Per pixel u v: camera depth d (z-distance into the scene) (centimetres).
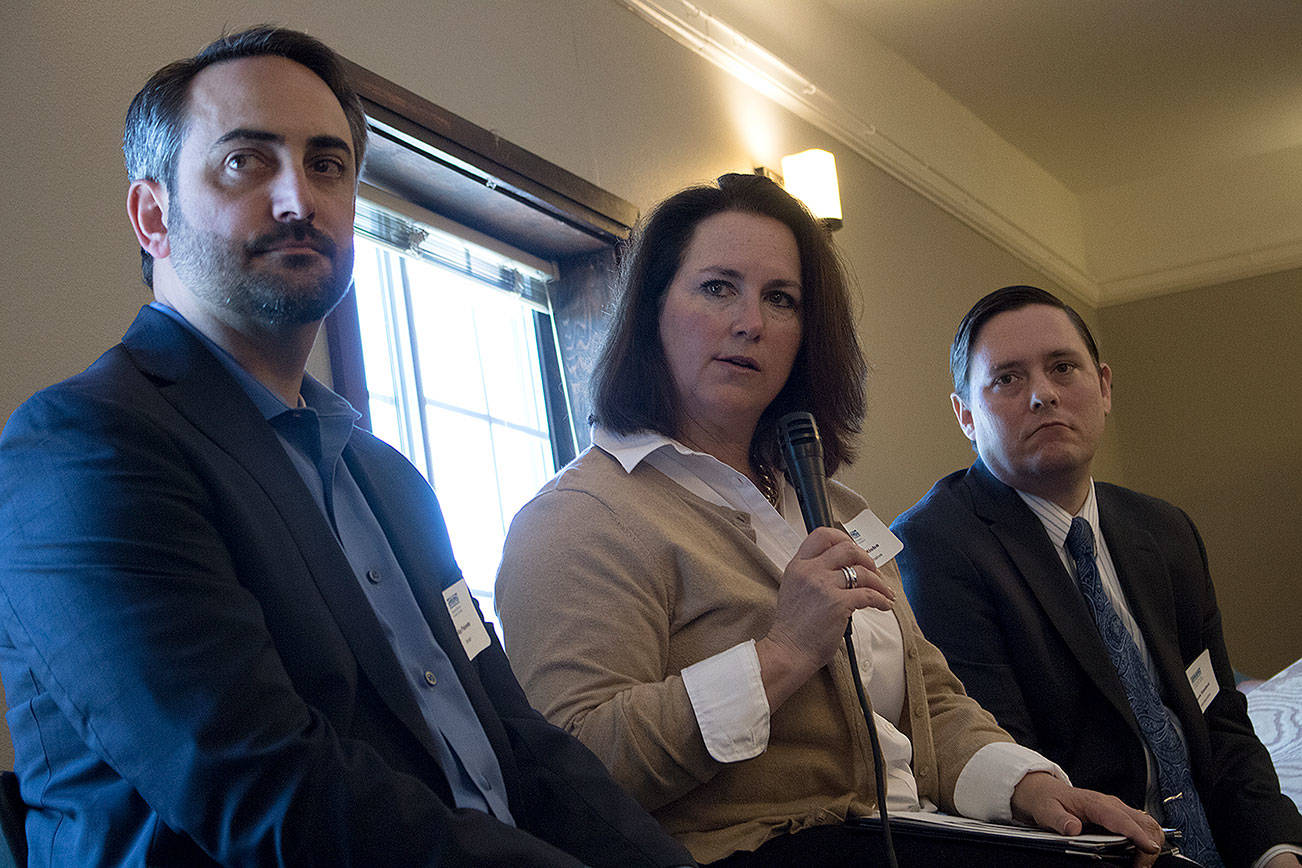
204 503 147
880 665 233
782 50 568
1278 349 820
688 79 498
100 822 137
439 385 386
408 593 179
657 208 247
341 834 132
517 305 425
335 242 177
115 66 279
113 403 147
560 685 198
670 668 209
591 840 168
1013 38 668
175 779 130
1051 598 293
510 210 399
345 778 134
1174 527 323
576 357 428
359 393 329
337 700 150
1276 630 800
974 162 738
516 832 140
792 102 564
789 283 239
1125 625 302
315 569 155
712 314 233
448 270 393
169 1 294
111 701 133
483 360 406
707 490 228
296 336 177
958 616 292
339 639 153
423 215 380
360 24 346
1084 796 217
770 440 248
